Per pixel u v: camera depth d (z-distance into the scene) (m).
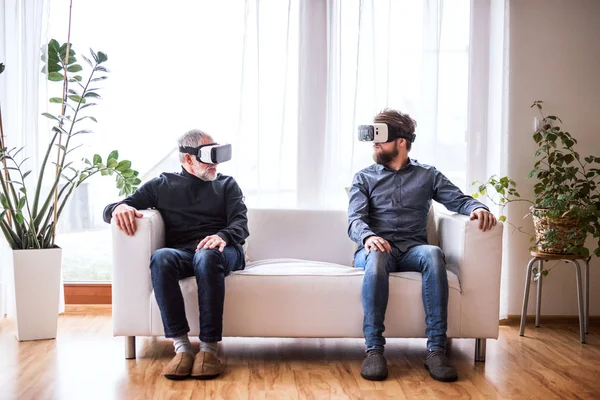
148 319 3.01
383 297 2.93
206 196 3.25
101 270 4.07
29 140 3.80
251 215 3.58
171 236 3.23
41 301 3.42
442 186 3.32
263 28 3.82
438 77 3.84
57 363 3.04
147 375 2.88
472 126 3.87
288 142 3.88
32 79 3.78
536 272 3.97
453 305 3.04
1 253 3.86
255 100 3.82
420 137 3.86
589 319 4.00
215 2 3.91
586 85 3.95
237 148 3.82
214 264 2.88
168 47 3.93
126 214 2.99
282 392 2.69
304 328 3.02
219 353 3.25
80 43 3.90
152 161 3.96
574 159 3.97
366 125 3.29
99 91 3.91
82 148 3.90
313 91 3.87
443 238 3.33
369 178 3.37
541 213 3.66
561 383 2.85
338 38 3.83
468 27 3.88
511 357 3.25
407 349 3.37
